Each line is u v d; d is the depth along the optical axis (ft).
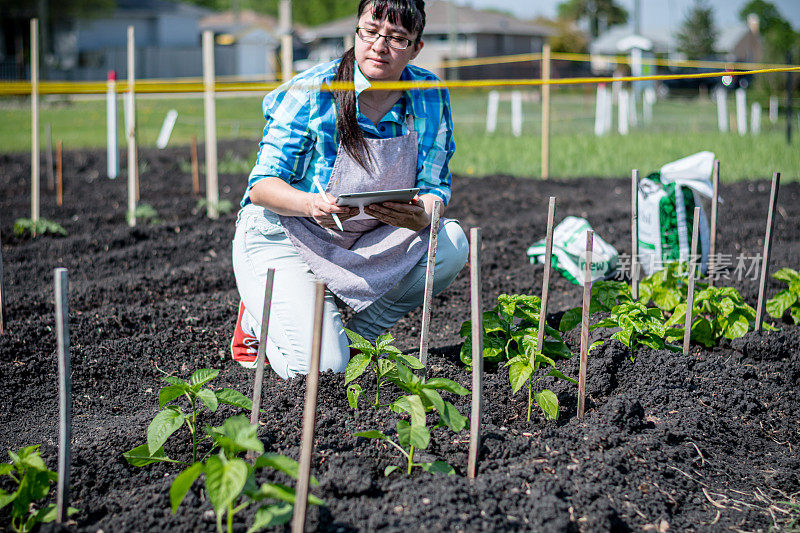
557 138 43.16
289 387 9.09
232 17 156.04
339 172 9.27
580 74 137.90
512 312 9.82
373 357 8.45
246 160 33.12
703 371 10.06
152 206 22.66
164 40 129.18
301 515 6.02
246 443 6.15
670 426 8.62
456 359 10.78
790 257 17.11
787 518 7.34
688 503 7.46
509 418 8.63
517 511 6.75
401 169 9.50
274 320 9.52
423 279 9.99
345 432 8.05
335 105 9.14
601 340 10.50
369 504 6.80
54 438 9.10
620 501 7.19
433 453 7.70
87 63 116.88
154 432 7.10
